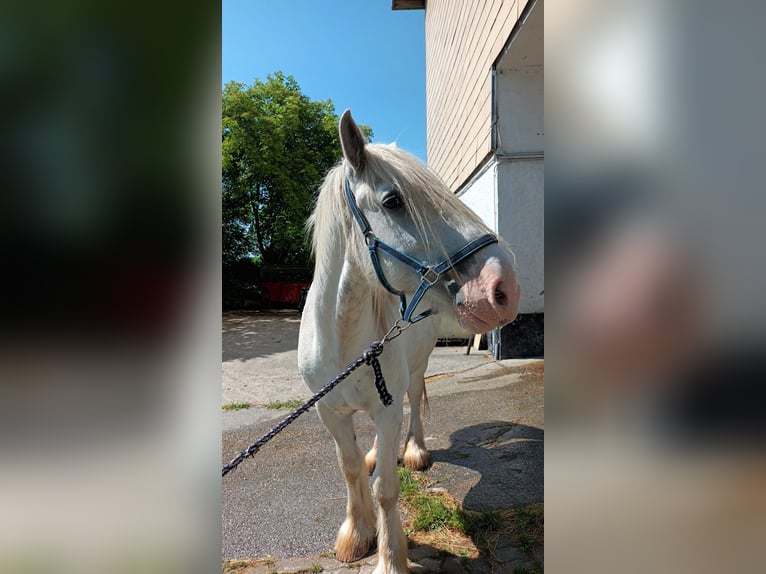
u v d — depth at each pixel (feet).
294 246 50.55
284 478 8.59
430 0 30.53
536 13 13.15
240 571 5.87
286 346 24.71
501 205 17.30
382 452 5.44
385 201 4.41
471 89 20.25
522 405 12.39
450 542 6.28
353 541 6.15
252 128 46.26
